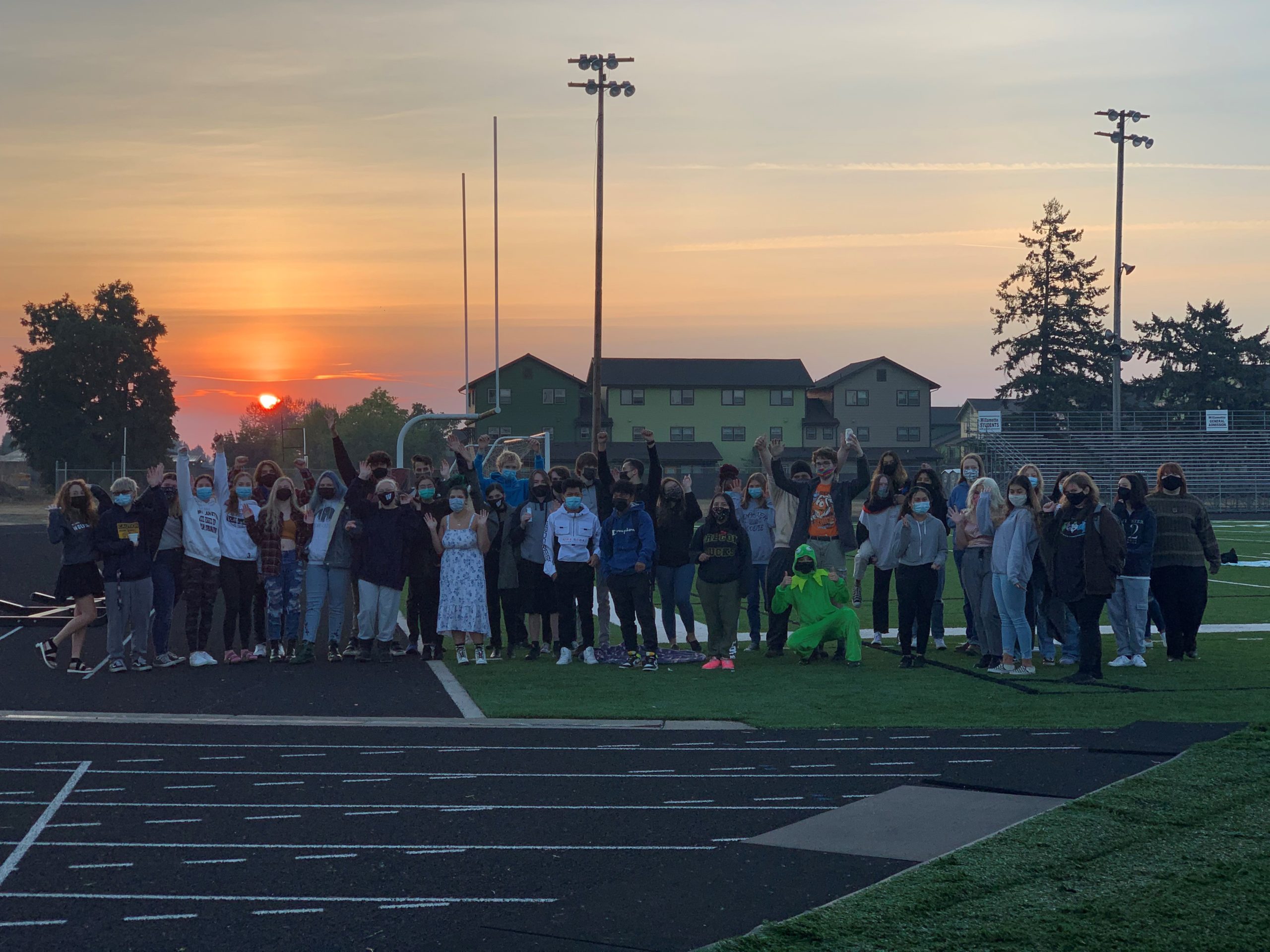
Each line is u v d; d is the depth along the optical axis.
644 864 6.02
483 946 4.91
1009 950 4.72
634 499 12.76
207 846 6.31
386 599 12.99
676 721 9.64
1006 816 6.74
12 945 4.96
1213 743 8.44
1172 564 13.10
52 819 6.80
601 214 40.81
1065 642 12.95
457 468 13.62
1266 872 5.64
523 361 85.62
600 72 40.84
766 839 6.38
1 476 94.62
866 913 5.14
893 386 88.06
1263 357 81.31
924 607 12.88
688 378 86.50
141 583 12.19
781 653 13.66
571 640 13.07
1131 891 5.40
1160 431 65.56
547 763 8.19
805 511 13.52
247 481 12.90
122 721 9.54
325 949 4.92
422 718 9.75
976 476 14.29
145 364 84.81
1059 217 82.50
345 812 6.96
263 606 13.27
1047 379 80.62
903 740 8.88
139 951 4.90
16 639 14.97
